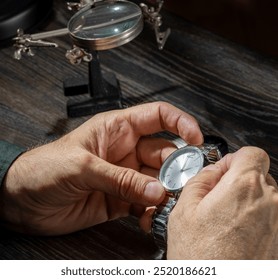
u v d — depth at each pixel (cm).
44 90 116
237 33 220
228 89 111
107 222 93
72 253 89
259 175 71
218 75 114
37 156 91
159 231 81
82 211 92
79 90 114
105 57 121
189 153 85
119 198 86
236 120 105
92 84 110
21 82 119
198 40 122
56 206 90
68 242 91
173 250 73
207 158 84
